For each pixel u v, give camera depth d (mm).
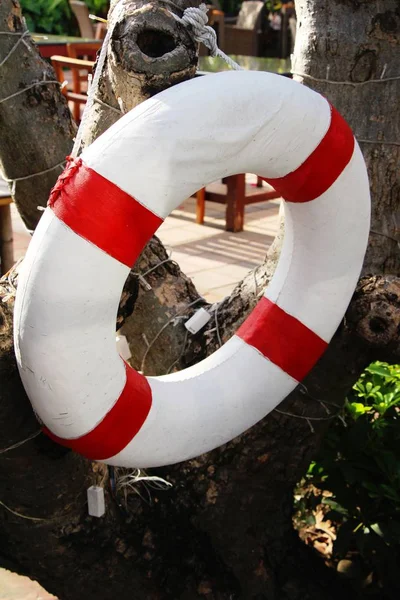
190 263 5836
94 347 1696
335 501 2834
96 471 2166
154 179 1657
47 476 1980
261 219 7062
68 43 7492
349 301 2078
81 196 1643
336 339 2182
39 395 1705
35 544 2109
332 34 2256
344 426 2852
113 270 1671
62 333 1649
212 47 1887
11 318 1897
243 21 11102
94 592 2266
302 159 1877
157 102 1686
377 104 2307
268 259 2328
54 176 2496
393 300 2115
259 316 2088
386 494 2670
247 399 2023
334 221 1973
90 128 2195
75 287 1639
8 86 2424
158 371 2475
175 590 2311
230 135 1713
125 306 2299
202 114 1683
